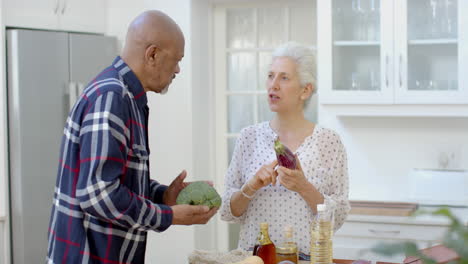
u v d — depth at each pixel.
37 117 3.48
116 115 1.57
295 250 1.80
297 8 3.96
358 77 3.40
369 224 3.20
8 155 3.47
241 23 4.06
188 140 3.83
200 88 3.96
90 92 1.62
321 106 3.56
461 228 0.67
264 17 4.03
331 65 3.42
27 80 3.43
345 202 2.20
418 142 3.59
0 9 3.35
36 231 3.50
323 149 2.21
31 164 3.47
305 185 2.03
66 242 1.62
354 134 3.67
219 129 4.13
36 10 3.57
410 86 3.31
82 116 1.61
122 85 1.64
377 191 3.66
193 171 3.83
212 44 4.09
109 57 3.80
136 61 1.70
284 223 2.13
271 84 2.19
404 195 3.61
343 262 2.01
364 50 3.38
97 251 1.62
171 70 1.75
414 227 3.13
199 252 1.84
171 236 3.89
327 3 3.40
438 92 3.27
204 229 4.01
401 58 3.31
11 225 3.48
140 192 1.68
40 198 3.51
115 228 1.62
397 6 3.30
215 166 4.15
